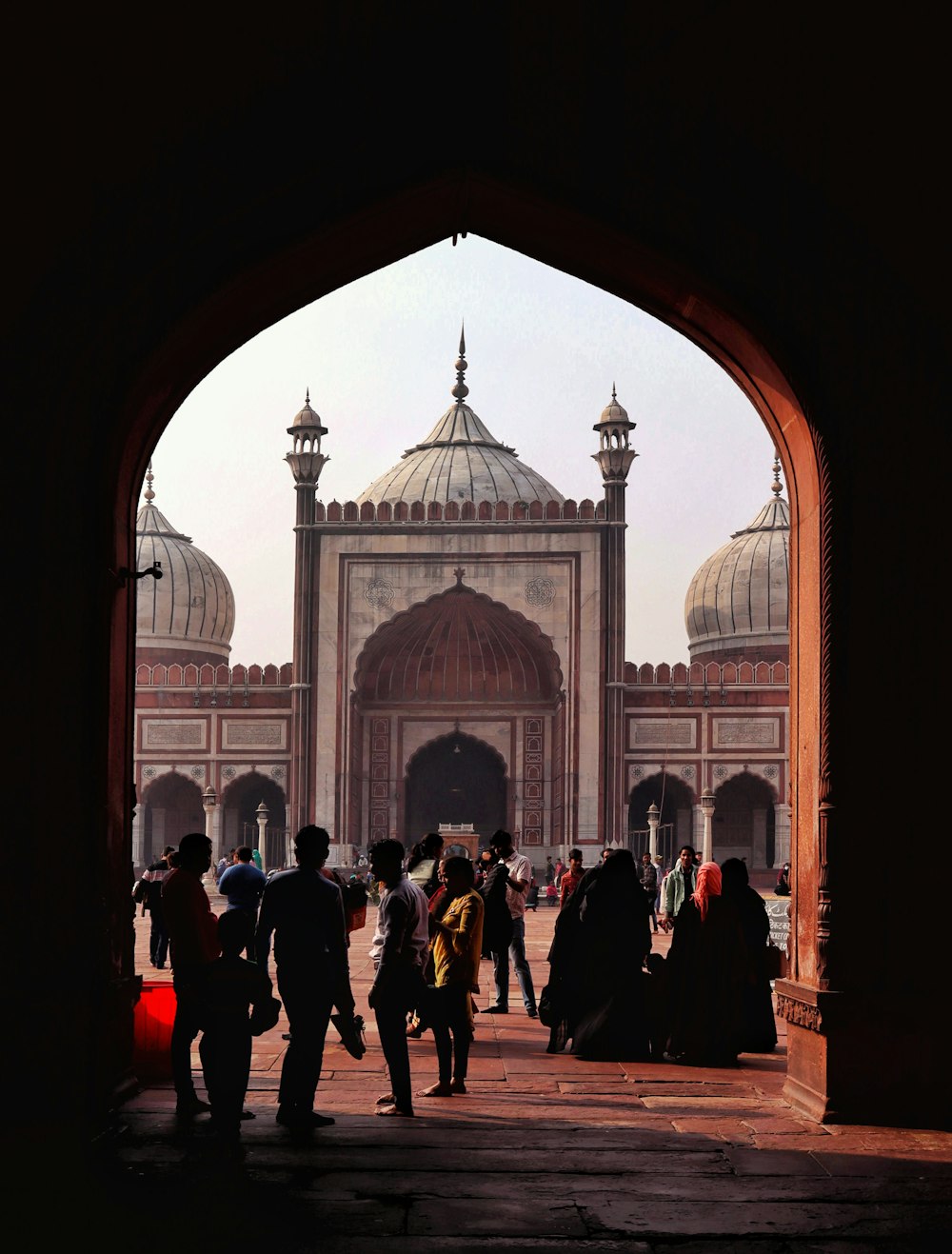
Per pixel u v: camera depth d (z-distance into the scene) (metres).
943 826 4.07
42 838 3.77
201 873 4.16
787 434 4.49
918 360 4.14
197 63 3.99
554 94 4.13
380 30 4.09
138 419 4.24
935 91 4.00
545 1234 3.02
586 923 5.43
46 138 3.90
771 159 4.14
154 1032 4.65
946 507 4.12
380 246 4.53
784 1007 4.50
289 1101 3.96
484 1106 4.33
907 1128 4.01
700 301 4.35
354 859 25.00
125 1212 3.14
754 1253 2.92
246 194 4.03
